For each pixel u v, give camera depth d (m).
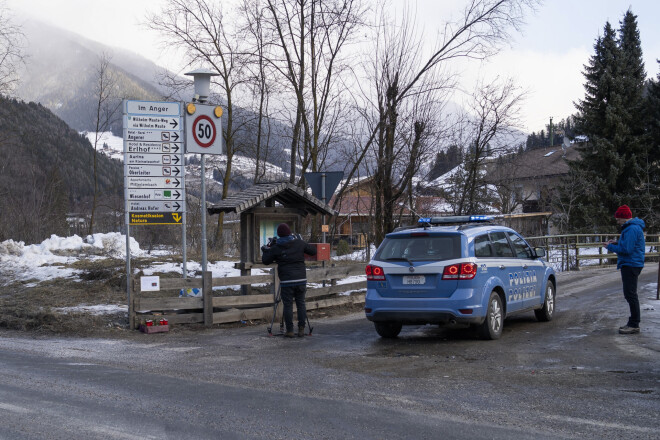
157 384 6.25
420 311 8.61
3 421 4.84
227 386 6.16
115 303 12.15
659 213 36.12
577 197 35.88
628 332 8.98
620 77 36.44
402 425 4.75
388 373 6.79
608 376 6.43
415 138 19.86
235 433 4.55
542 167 49.12
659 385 6.02
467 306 8.47
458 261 8.56
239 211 11.22
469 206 22.92
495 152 22.09
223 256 20.75
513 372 6.72
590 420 4.86
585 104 37.72
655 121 36.31
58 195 37.88
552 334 9.34
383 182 19.95
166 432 4.57
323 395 5.77
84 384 6.22
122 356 7.98
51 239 21.98
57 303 12.09
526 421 4.85
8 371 6.88
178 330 10.32
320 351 8.35
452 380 6.38
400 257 8.91
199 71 11.07
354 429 4.65
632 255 9.01
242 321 11.14
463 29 21.55
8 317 10.53
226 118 25.44
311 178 13.26
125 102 10.73
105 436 4.47
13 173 36.00
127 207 10.67
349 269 12.96
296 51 23.05
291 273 9.69
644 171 35.28
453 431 4.59
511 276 9.56
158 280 10.44
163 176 10.91
